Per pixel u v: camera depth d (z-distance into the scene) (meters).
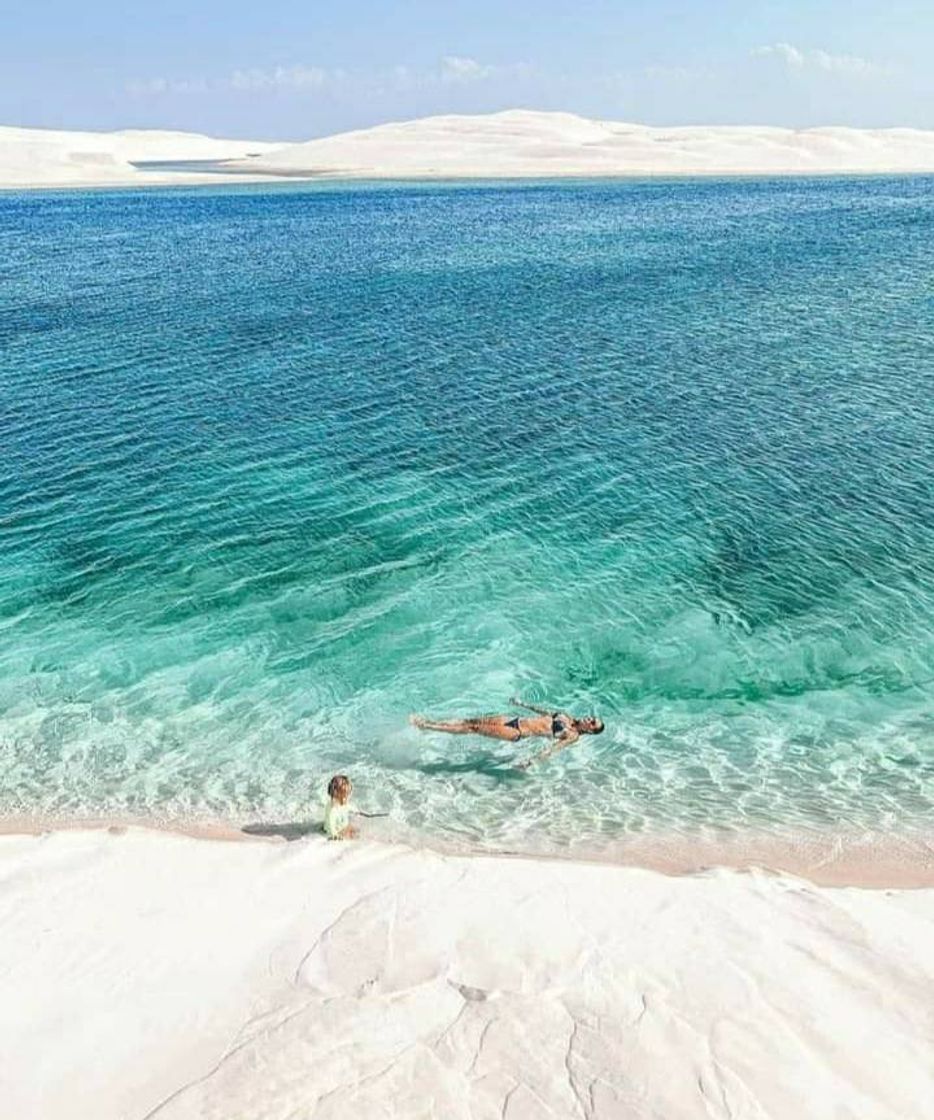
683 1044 8.48
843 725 14.63
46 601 18.22
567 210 88.81
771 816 12.75
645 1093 7.98
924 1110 7.94
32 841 11.54
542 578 19.02
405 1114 7.79
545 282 50.88
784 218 80.75
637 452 25.62
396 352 36.16
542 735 14.18
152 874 10.96
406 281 51.59
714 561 19.66
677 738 14.40
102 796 13.12
